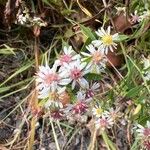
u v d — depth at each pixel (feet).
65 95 0.53
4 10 0.67
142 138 0.55
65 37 0.66
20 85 0.64
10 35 0.69
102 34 0.55
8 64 0.66
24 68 0.63
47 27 0.68
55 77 0.52
